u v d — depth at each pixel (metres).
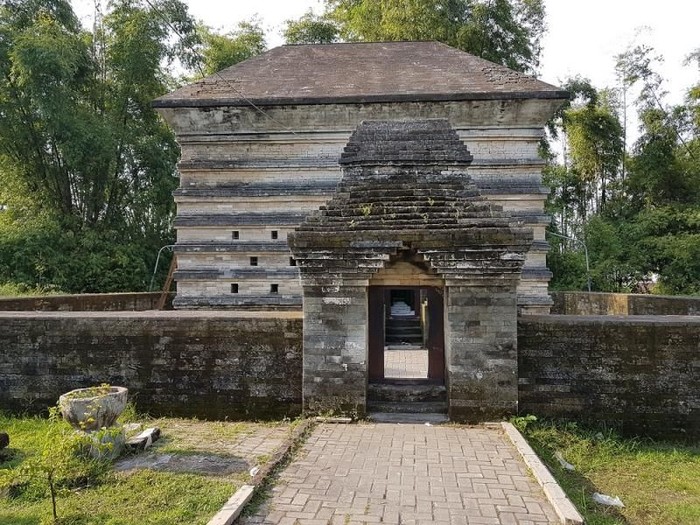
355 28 27.02
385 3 24.86
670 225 27.48
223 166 15.20
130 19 24.48
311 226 9.17
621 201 31.28
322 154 15.02
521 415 9.15
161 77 27.31
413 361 14.09
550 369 9.23
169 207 27.44
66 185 25.58
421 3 23.75
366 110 14.53
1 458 7.67
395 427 8.57
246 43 30.03
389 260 9.15
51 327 9.93
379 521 5.45
